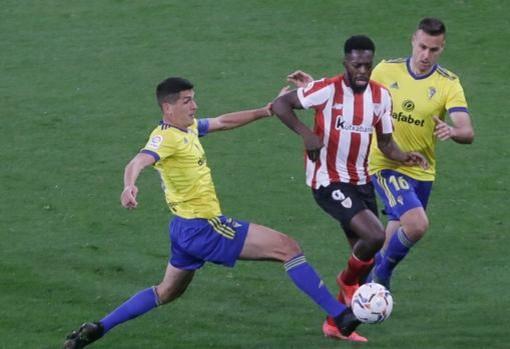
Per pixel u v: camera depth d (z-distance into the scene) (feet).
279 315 77.71
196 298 81.05
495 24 156.25
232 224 68.28
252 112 72.84
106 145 119.44
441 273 86.43
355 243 73.61
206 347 71.00
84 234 94.63
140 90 137.18
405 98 79.56
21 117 128.36
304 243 93.50
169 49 151.74
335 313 68.08
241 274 86.33
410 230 77.87
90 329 68.13
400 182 79.25
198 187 67.62
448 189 106.73
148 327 75.05
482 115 127.03
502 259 89.35
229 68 143.95
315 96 70.49
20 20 164.86
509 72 140.56
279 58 146.92
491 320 75.72
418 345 70.64
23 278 83.92
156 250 91.09
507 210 101.04
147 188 106.93
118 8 168.96
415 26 156.56
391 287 83.51
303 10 164.35
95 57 149.59
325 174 71.77
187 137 67.56
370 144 71.56
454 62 144.25
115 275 85.30
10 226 96.32
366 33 154.40
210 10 166.40
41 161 114.42
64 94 136.26
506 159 114.32
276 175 110.52
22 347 70.44
